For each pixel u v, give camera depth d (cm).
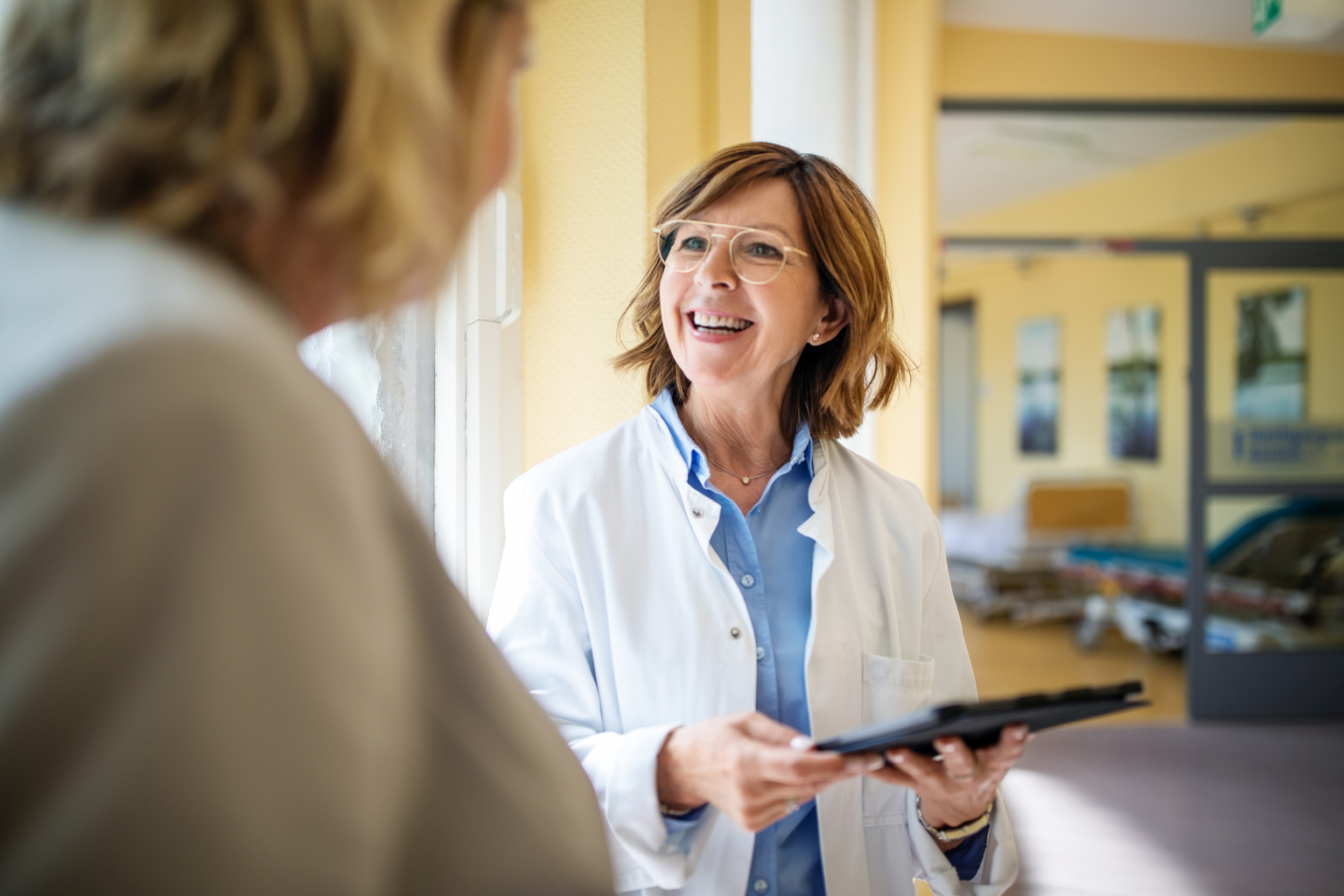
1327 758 412
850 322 116
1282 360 472
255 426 31
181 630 28
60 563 27
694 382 111
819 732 105
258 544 30
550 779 43
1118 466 816
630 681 104
